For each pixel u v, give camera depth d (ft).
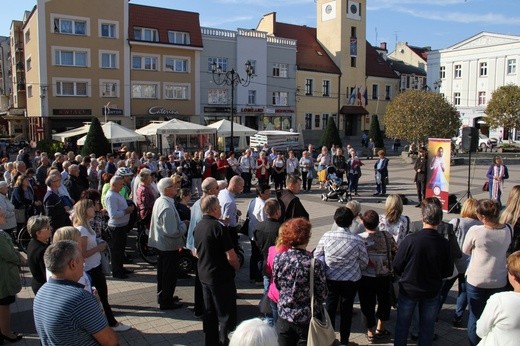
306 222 14.82
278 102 164.76
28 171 38.86
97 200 25.26
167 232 22.18
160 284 22.81
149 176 30.66
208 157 61.72
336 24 183.73
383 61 209.97
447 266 16.17
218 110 148.56
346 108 185.16
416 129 105.29
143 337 19.75
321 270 14.11
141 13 136.36
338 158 65.21
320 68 176.96
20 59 161.89
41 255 17.70
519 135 169.68
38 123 125.08
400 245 16.52
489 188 53.11
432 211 16.08
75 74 124.16
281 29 181.98
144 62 135.13
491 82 181.27
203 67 145.18
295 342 14.35
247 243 35.99
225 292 17.87
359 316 21.85
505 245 16.53
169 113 138.51
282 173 64.13
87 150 79.56
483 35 182.50
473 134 45.65
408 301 16.33
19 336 19.44
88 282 16.40
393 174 87.45
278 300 14.85
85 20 124.77
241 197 61.41
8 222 31.71
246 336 8.03
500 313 11.50
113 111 129.59
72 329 10.36
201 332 20.26
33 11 124.47
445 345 18.83
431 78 200.03
